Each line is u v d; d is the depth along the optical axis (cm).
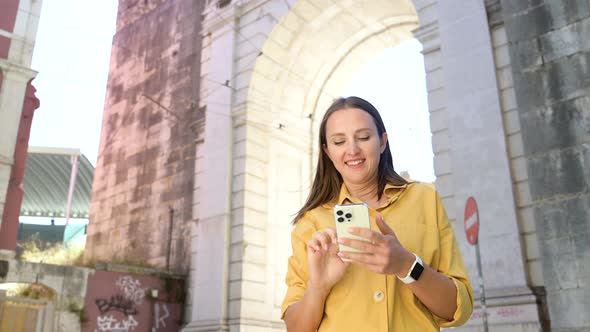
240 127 1677
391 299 177
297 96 1888
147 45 2195
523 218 996
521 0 1030
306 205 221
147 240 1820
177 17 2094
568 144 898
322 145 223
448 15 1228
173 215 1766
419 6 1315
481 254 1020
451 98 1161
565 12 963
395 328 174
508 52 1058
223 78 1766
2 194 1377
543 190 909
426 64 1255
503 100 1091
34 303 1264
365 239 155
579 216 853
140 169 1981
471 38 1170
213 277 1535
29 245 1642
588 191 854
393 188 205
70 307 1323
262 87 1733
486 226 1030
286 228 1695
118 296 1436
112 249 1948
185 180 1778
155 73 2092
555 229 877
